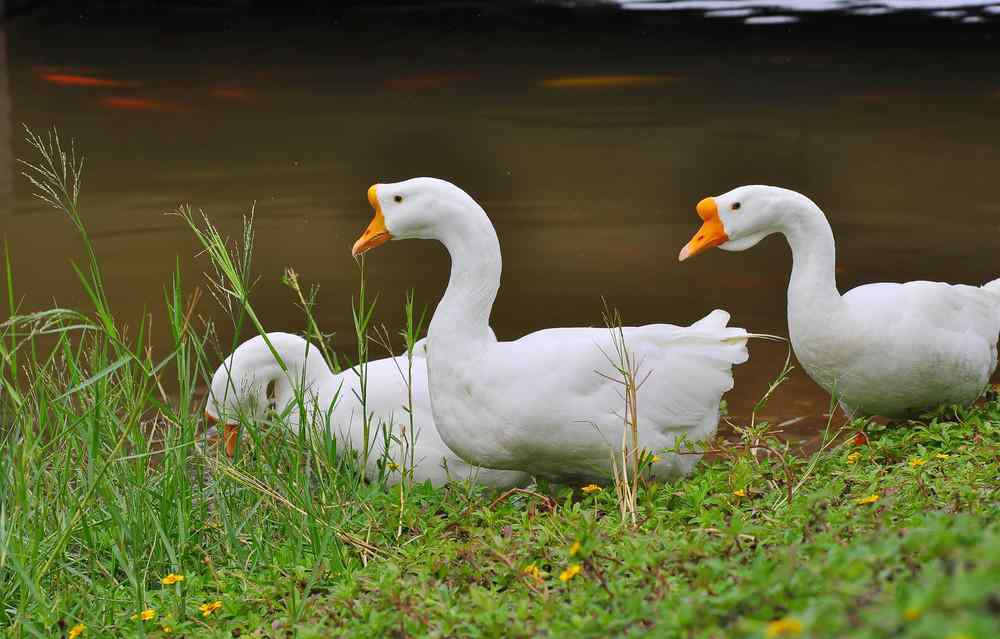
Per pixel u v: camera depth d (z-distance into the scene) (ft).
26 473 28.22
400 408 33.96
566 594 21.88
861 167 74.33
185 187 73.05
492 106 94.32
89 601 26.68
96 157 80.48
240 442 32.83
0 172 76.74
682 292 55.16
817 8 137.08
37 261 60.08
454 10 141.79
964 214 64.69
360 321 31.96
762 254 60.39
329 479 30.58
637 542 23.29
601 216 66.23
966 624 11.63
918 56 110.93
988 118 86.07
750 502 26.99
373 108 94.84
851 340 31.91
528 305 54.03
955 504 23.76
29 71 110.32
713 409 30.91
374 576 24.90
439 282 57.36
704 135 83.51
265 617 24.57
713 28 127.34
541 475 31.12
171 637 24.57
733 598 17.72
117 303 54.44
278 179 74.59
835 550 18.92
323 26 133.80
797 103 92.79
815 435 40.14
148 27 133.59
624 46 119.14
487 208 68.13
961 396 33.35
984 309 33.91
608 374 29.14
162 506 29.14
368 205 68.95
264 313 53.72
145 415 42.09
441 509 30.14
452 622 21.13
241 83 105.29
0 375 28.09
